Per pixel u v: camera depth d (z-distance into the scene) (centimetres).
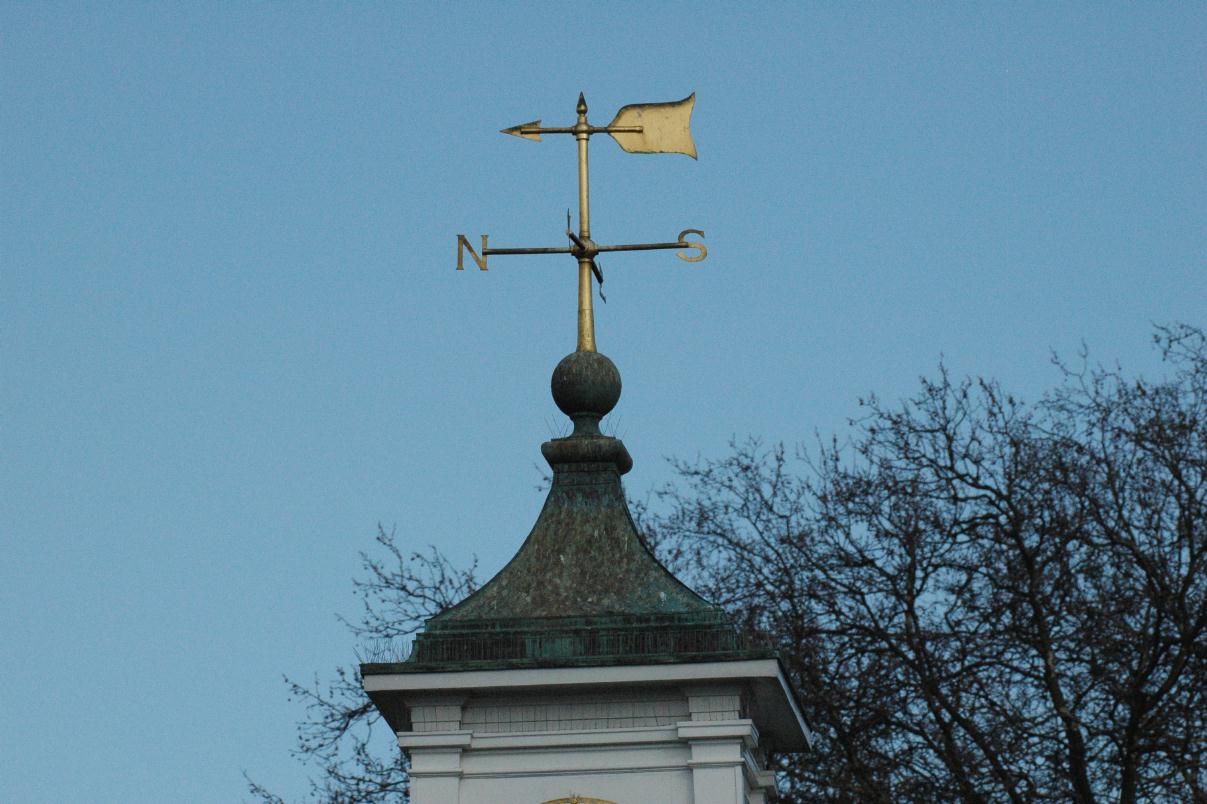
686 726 4631
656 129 5262
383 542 9612
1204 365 8931
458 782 4666
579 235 5166
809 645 8675
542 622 4725
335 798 9106
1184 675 8375
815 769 8462
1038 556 8575
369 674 4666
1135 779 8038
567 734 4666
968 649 8444
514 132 5244
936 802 8212
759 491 9638
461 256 5169
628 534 4906
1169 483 8569
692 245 5184
